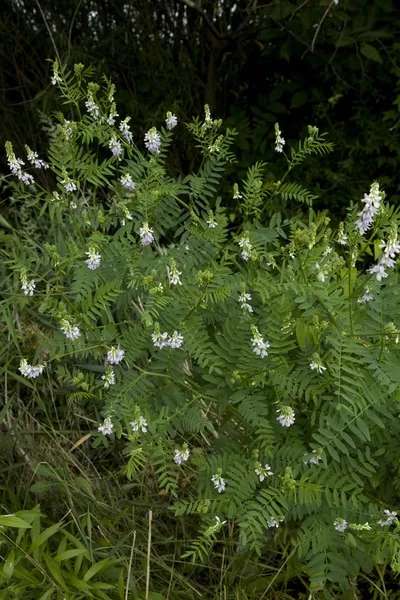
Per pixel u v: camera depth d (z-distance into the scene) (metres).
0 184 3.50
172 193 2.25
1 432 2.66
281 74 4.84
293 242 1.92
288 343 1.91
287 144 4.67
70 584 1.94
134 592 1.97
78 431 2.62
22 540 2.07
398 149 4.33
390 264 1.75
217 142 2.34
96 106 2.28
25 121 5.03
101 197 4.24
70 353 2.05
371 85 4.44
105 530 2.27
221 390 1.99
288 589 2.20
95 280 2.11
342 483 1.91
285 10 4.16
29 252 3.04
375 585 2.12
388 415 1.89
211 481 2.02
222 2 4.68
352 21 4.25
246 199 2.31
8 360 2.74
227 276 2.13
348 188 4.48
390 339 1.85
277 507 1.84
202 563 2.29
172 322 1.98
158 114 4.71
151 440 1.96
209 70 4.75
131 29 4.88
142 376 2.02
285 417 1.88
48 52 4.94
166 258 2.17
